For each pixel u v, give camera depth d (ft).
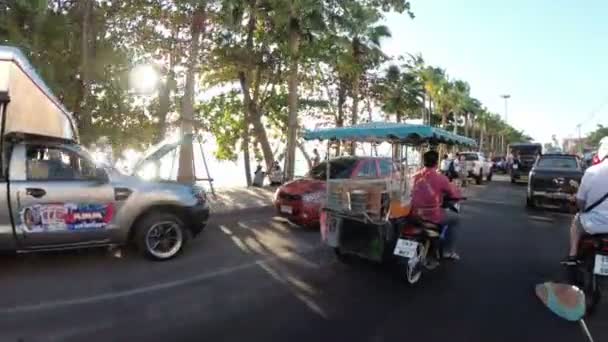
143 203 23.45
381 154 37.29
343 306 18.03
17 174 20.83
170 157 48.14
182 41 56.29
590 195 17.81
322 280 21.38
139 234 23.54
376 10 67.51
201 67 61.98
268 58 71.56
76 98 44.88
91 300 18.07
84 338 14.62
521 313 17.58
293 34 61.62
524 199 57.82
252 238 30.22
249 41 69.05
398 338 15.17
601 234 17.30
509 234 33.27
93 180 22.52
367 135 25.53
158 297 18.58
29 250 21.03
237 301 18.31
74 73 44.11
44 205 21.07
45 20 40.14
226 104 82.33
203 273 22.07
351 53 81.20
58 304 17.56
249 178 83.15
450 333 15.66
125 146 52.24
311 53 67.51
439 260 23.02
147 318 16.38
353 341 14.85
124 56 48.24
